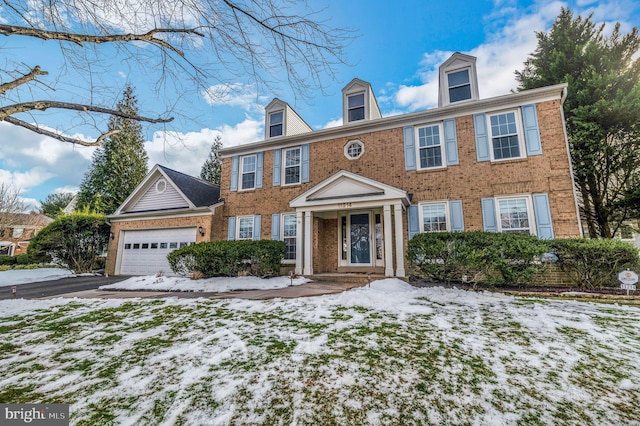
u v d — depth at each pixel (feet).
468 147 30.83
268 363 10.09
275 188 39.99
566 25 43.16
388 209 29.45
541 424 6.64
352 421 6.79
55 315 18.20
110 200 74.18
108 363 10.43
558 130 27.71
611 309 17.58
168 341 12.71
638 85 34.60
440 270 24.43
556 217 26.63
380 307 18.13
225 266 31.22
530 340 12.18
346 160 36.52
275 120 43.50
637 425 6.62
